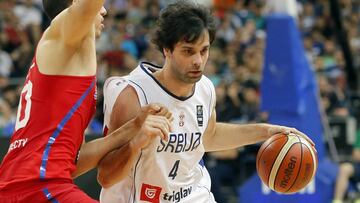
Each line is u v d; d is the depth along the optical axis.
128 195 6.77
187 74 6.34
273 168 6.92
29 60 21.27
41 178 5.93
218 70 20.81
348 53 18.98
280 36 12.50
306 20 26.09
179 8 6.31
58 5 6.64
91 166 6.38
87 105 6.21
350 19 26.75
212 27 6.35
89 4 5.83
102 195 6.89
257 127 7.34
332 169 13.09
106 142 6.33
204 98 6.89
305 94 12.55
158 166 6.63
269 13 13.04
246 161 15.73
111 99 6.69
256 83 18.77
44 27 23.12
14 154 6.10
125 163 6.22
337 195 14.15
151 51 20.41
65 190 5.96
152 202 6.75
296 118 12.47
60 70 6.09
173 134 6.64
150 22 25.56
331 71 21.08
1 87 18.34
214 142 7.49
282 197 12.73
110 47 22.33
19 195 5.95
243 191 13.07
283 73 12.50
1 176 6.14
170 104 6.65
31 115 6.08
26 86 6.27
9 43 22.34
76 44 6.12
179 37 6.23
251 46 22.28
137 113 6.59
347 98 19.19
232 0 27.73
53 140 6.03
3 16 23.38
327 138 15.36
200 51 6.32
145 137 6.05
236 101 17.59
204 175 7.29
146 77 6.70
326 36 25.00
